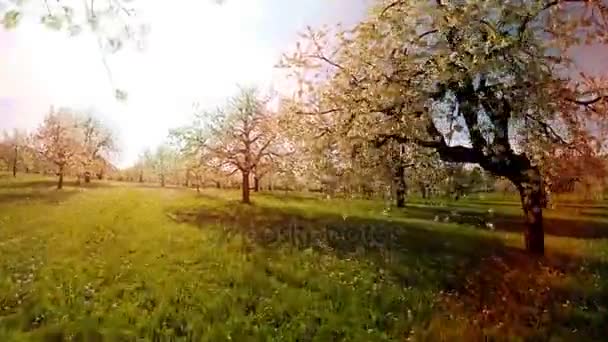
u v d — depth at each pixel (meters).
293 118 10.53
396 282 8.48
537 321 7.20
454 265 8.49
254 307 7.96
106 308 7.80
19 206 12.20
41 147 14.90
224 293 8.42
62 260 9.66
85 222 12.13
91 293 8.30
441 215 9.56
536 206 8.33
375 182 9.65
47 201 13.20
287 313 7.75
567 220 8.16
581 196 8.14
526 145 8.35
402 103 8.91
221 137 18.42
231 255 10.48
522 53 8.05
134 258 10.08
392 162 9.52
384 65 9.20
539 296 7.57
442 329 7.14
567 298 7.46
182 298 8.21
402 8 9.28
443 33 8.52
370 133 9.30
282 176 13.19
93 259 9.83
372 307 7.80
